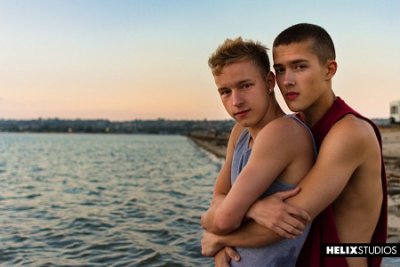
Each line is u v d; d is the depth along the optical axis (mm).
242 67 2316
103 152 81438
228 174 2789
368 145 2229
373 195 2357
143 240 9219
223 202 2355
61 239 9617
